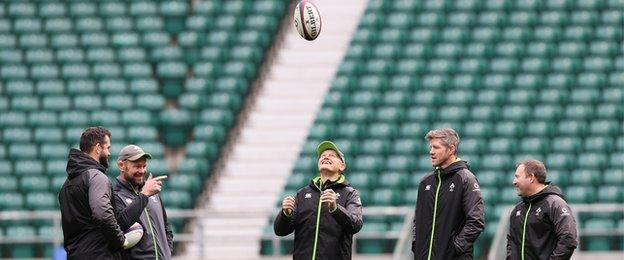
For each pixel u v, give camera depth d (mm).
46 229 63812
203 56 75500
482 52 75062
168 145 71000
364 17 77625
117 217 28906
